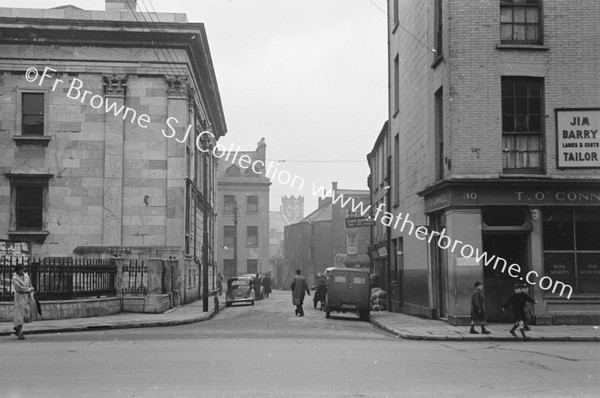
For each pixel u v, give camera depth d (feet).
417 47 82.28
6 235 98.78
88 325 61.93
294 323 73.61
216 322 74.69
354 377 31.73
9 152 100.07
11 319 64.08
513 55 65.72
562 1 66.54
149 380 30.45
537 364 37.60
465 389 28.89
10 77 100.63
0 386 28.86
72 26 99.71
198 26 101.50
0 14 99.86
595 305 64.34
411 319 75.41
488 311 66.95
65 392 27.48
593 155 64.80
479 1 66.08
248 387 28.73
